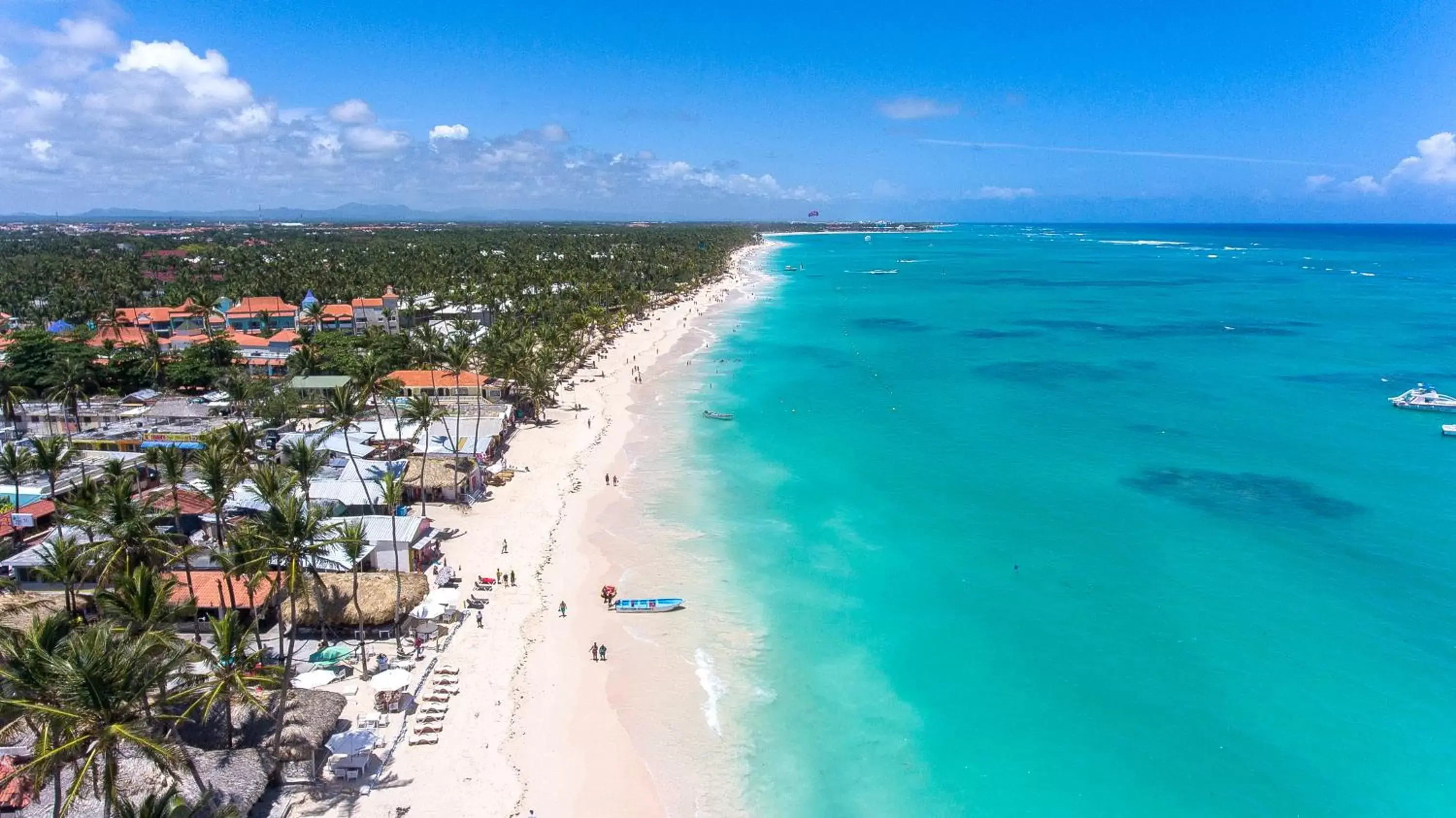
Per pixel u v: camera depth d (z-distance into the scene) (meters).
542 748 37.94
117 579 34.94
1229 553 58.19
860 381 113.69
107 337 110.56
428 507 65.25
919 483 72.31
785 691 42.88
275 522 39.09
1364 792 35.91
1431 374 114.88
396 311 134.12
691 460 78.38
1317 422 91.19
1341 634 47.78
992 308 192.50
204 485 54.16
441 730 38.59
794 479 73.31
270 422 77.88
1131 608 50.88
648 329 156.88
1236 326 160.38
